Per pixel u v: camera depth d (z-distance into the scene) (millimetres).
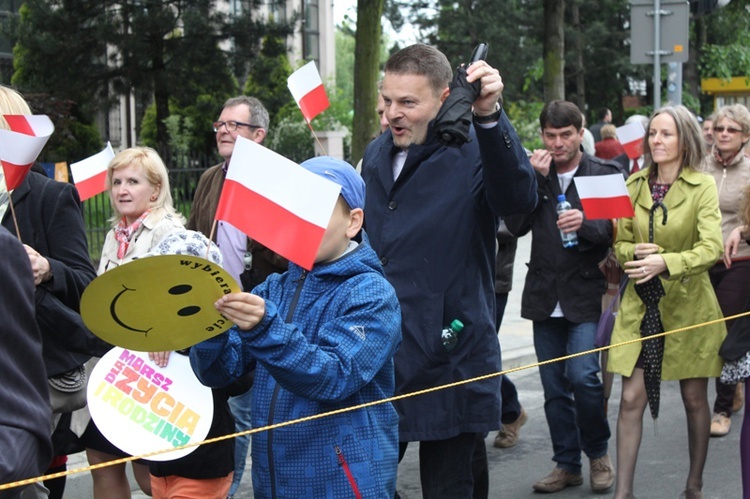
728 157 6574
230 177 2438
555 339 5520
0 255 2092
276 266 4812
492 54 29562
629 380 4906
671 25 9148
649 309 4863
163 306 2316
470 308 3682
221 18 19641
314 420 2770
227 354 2828
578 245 5301
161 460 3379
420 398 3627
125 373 3465
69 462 5672
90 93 19094
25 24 18375
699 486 5074
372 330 2752
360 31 12953
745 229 5156
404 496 5500
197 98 20500
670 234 4867
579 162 5453
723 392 6672
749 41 32469
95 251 11719
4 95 3553
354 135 13148
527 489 5582
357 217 2912
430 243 3648
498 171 3438
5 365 2084
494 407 3725
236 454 5070
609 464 5500
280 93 23875
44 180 3740
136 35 18484
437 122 3162
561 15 17875
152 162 4316
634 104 43031
